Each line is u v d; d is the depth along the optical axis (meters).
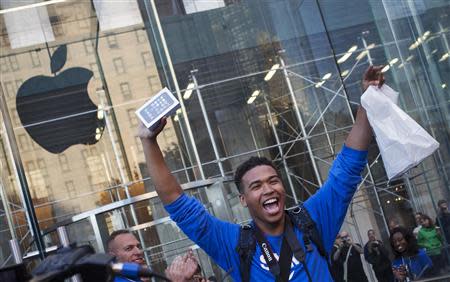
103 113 8.30
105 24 8.49
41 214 7.93
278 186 2.59
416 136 2.82
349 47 8.33
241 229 2.62
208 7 8.52
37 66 8.37
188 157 8.07
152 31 8.48
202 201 7.95
